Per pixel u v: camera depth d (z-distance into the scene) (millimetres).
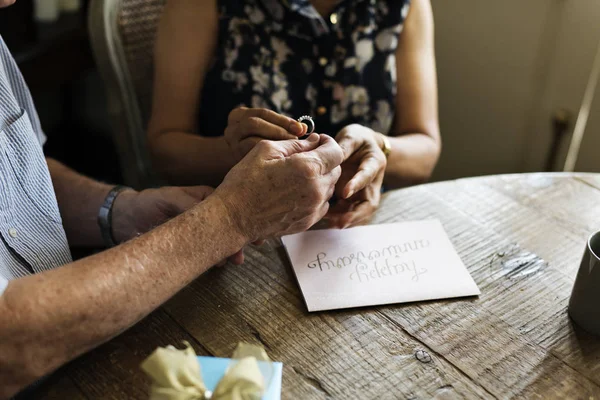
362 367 669
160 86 1219
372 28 1223
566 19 1533
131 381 655
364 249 852
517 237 898
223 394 526
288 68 1228
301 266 816
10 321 582
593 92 1578
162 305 754
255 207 732
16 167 793
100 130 2324
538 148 1746
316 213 797
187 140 1183
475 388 647
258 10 1184
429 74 1271
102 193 963
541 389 649
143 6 1387
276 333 716
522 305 766
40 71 1703
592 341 714
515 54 1648
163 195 913
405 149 1171
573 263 847
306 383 648
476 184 1033
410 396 637
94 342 635
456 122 1849
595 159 1654
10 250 769
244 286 789
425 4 1273
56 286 609
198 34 1190
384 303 759
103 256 648
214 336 711
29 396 675
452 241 883
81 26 1842
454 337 713
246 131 952
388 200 981
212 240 699
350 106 1254
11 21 1754
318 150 782
